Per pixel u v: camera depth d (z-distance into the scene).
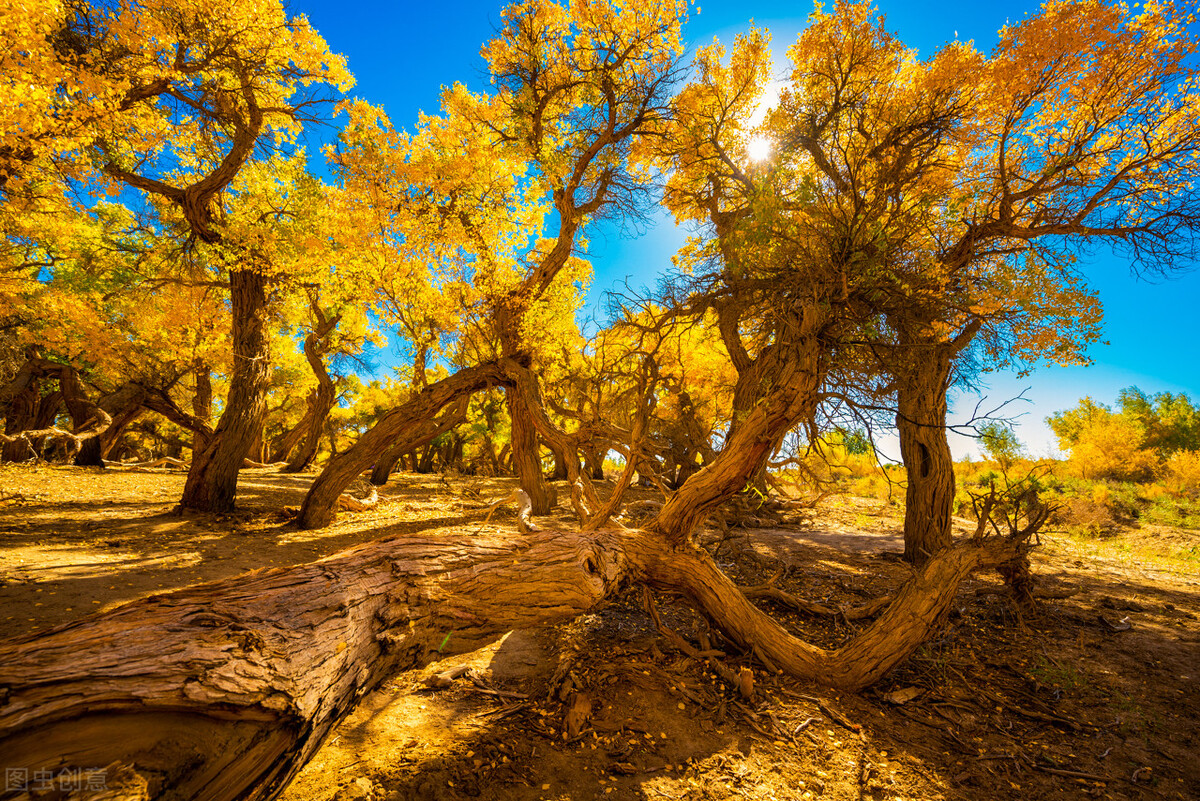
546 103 10.23
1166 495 14.96
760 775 2.94
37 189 8.15
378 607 2.49
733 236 5.28
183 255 11.68
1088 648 4.99
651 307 7.18
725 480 4.50
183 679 1.55
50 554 6.12
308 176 11.23
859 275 4.22
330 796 2.47
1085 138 7.04
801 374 4.37
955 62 6.44
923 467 8.70
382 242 10.95
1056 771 3.12
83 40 7.04
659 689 3.85
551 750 3.06
